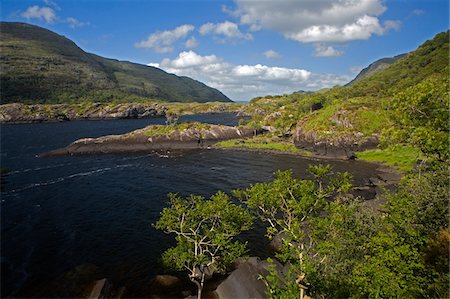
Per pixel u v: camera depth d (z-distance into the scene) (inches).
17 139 5103.3
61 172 2972.4
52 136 5526.6
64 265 1322.6
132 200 2156.7
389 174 2763.3
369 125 4035.4
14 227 1688.0
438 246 682.2
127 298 1117.1
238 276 1130.0
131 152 4170.8
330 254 742.5
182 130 4694.9
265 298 1008.9
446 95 855.7
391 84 7180.1
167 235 1616.6
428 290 609.0
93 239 1565.0
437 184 847.1
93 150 4094.5
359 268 679.1
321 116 4591.5
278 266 1219.2
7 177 2748.5
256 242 1528.1
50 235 1601.9
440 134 813.2
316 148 3991.1
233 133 5083.7
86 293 1128.8
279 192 863.1
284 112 6284.5
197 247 1142.3
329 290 678.5
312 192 862.5
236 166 3307.1
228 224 1000.9
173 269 1208.2
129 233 1638.8
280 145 4389.8
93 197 2215.8
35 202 2096.5
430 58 7509.8
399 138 956.0
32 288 1155.9
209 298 1110.4
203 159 3690.9
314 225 818.8
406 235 729.6
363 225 837.2
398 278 604.1
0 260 1343.5
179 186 2529.5
